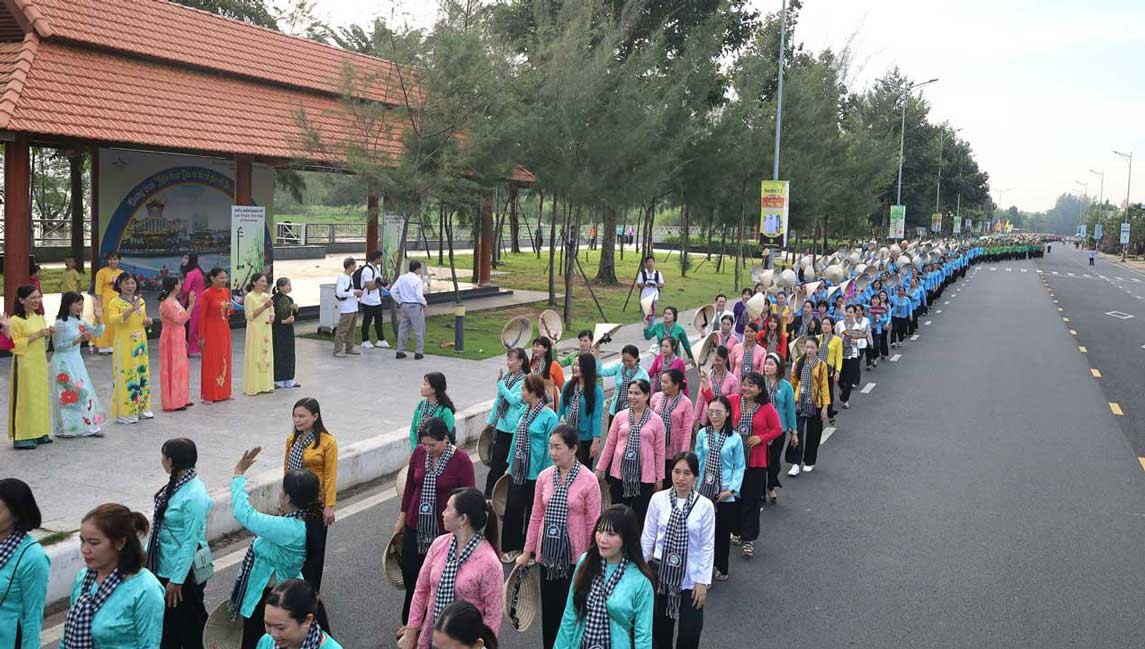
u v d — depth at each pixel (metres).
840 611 7.68
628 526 4.86
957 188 92.75
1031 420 15.66
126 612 4.66
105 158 17.92
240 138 18.70
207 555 5.87
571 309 25.22
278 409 13.02
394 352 18.56
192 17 21.22
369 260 19.09
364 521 9.51
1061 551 9.25
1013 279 56.03
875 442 13.81
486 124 20.61
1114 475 12.23
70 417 10.91
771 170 35.84
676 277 40.12
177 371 12.64
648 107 24.62
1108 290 49.16
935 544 9.38
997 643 7.15
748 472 8.73
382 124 20.38
